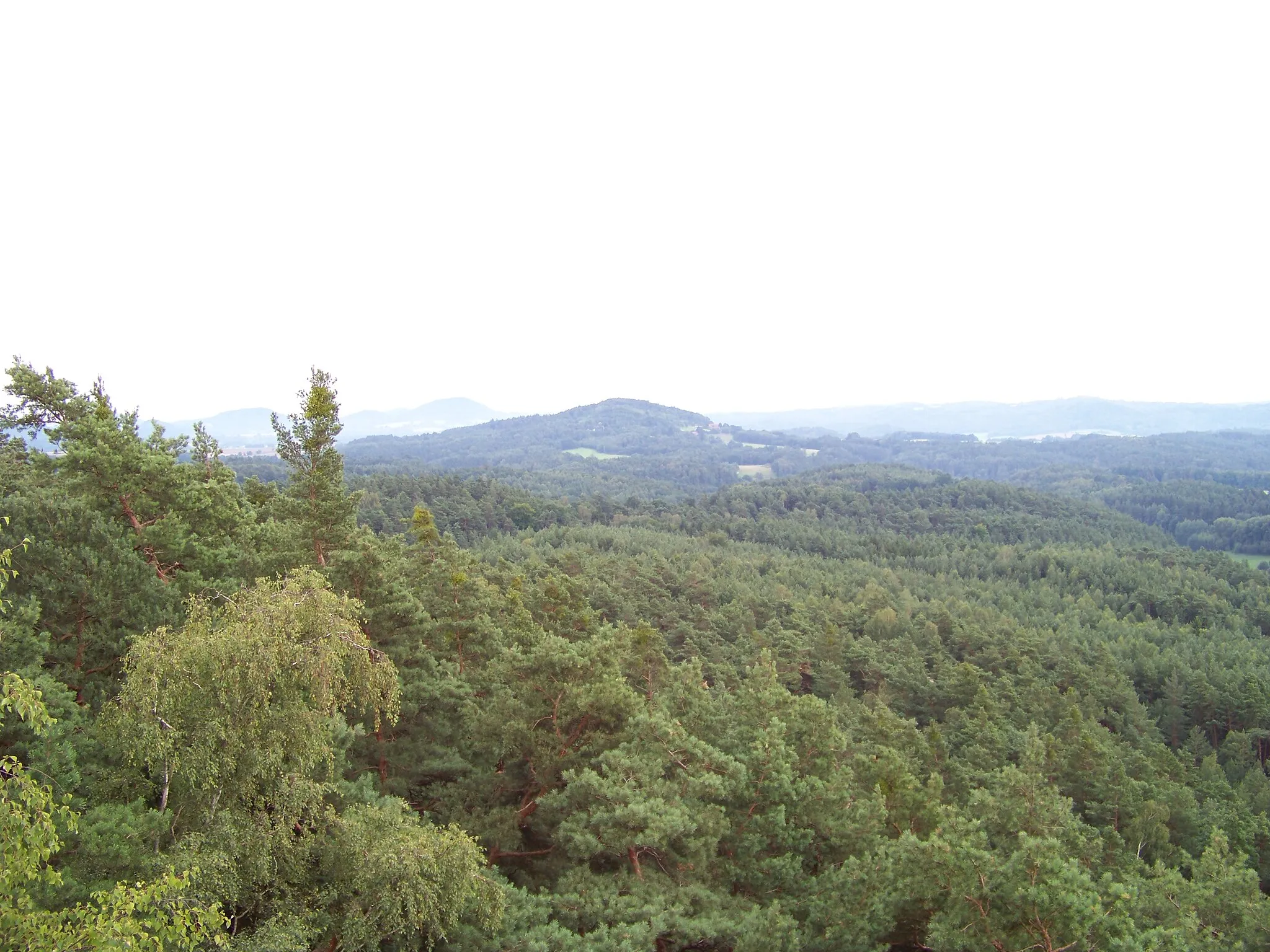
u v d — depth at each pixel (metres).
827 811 20.09
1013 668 61.38
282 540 22.39
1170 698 57.84
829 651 58.78
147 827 11.00
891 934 18.45
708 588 73.19
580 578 60.19
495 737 20.02
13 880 8.04
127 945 8.13
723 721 24.80
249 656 11.04
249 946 10.59
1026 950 13.99
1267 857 33.53
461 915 13.47
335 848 12.27
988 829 20.55
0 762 8.37
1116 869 25.08
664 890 15.69
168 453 23.86
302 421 22.59
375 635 21.36
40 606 15.49
